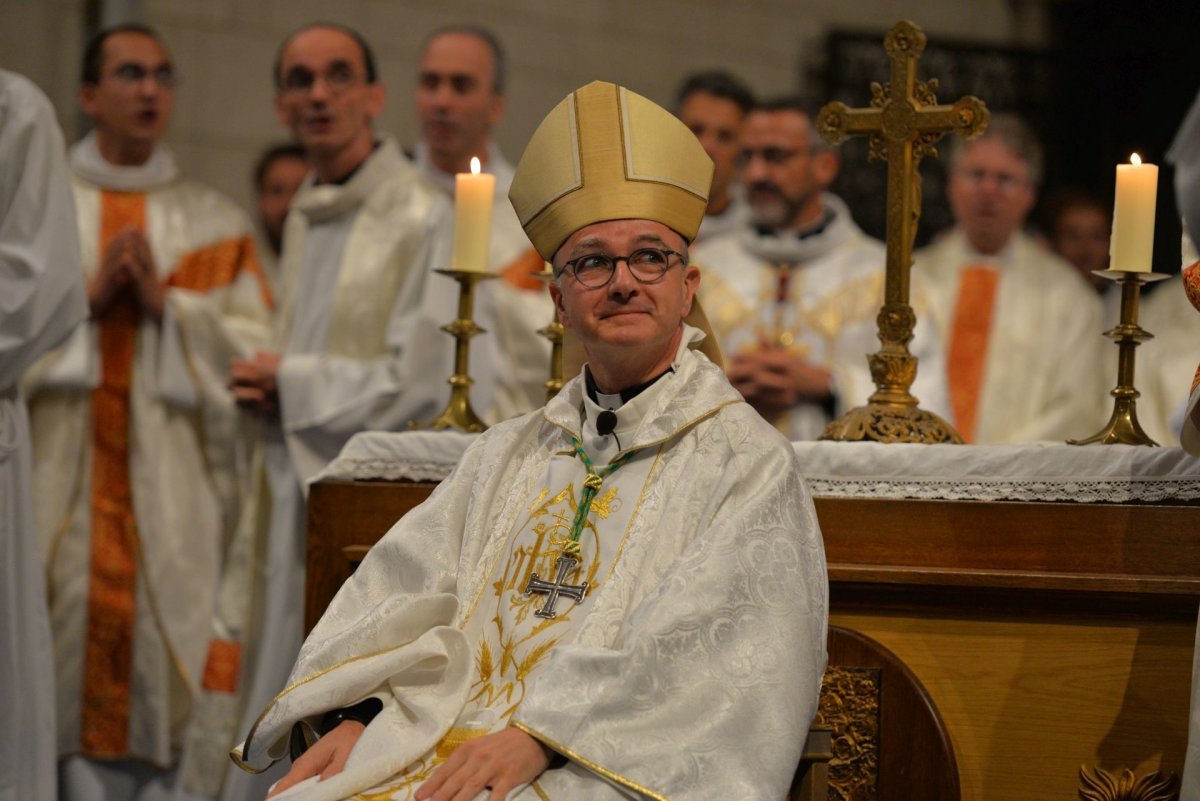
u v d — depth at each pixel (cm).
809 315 1370
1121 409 813
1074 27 1988
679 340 700
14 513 1032
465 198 930
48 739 1036
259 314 1462
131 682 1345
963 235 1689
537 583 657
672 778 575
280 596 1161
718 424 666
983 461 775
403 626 659
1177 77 1966
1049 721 757
